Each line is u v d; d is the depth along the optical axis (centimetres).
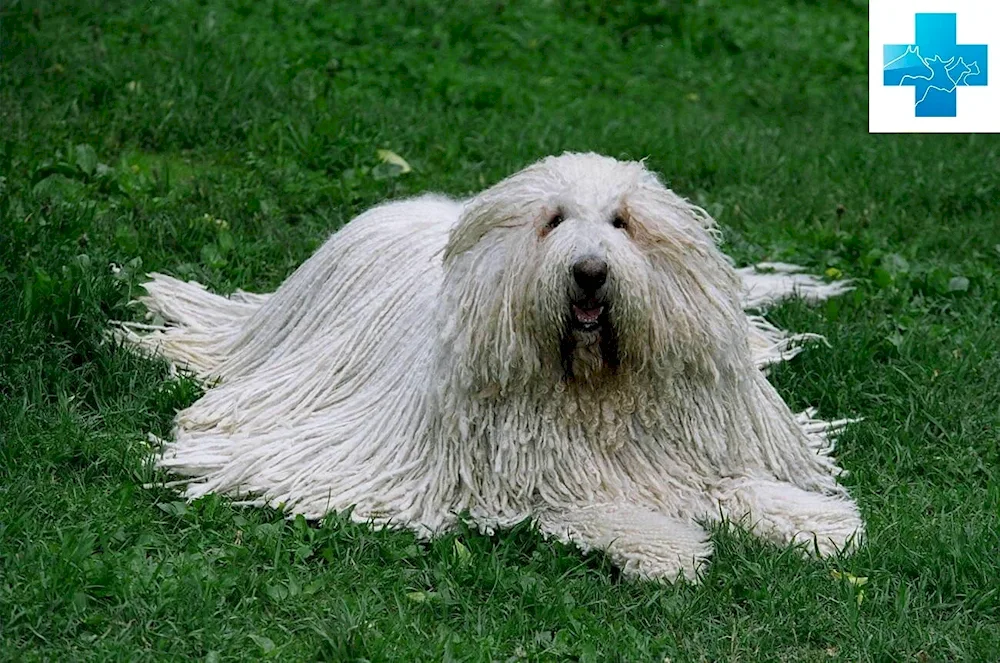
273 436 954
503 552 846
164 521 877
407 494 888
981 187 1512
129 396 1031
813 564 841
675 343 856
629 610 796
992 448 1016
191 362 1101
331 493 896
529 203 859
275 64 1617
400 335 979
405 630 766
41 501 877
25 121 1439
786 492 898
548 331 838
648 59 1945
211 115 1488
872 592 820
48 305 1079
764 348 1118
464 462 877
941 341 1167
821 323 1186
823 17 2228
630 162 894
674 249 858
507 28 1908
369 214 1094
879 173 1552
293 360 1041
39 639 744
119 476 926
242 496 914
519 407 870
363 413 959
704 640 773
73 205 1261
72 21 1673
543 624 781
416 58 1752
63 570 779
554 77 1830
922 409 1065
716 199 1476
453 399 874
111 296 1122
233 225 1309
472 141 1532
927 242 1394
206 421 1001
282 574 816
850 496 949
